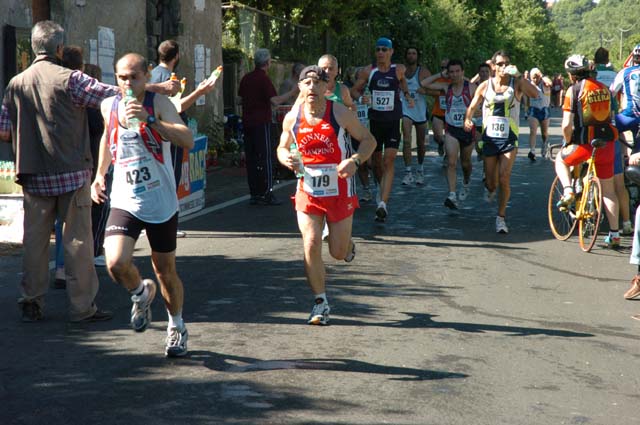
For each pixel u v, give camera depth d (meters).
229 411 5.68
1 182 12.27
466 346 7.33
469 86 15.27
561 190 12.94
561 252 11.80
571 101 11.88
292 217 14.40
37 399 5.89
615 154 12.44
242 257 10.98
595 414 5.84
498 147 13.12
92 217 10.09
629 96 12.86
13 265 10.35
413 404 5.90
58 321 7.96
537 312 8.59
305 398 5.96
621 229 13.57
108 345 7.18
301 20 37.56
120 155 6.56
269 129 15.69
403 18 47.81
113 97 6.68
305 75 7.63
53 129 7.78
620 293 9.55
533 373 6.67
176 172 11.69
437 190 18.20
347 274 10.09
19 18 15.32
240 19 29.78
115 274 6.46
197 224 13.65
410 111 19.03
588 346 7.45
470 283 9.82
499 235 13.00
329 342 7.33
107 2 19.00
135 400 5.88
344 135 7.77
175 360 6.77
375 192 17.83
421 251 11.62
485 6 74.75
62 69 7.83
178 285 6.80
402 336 7.58
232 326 7.79
